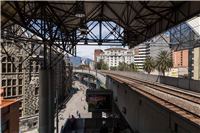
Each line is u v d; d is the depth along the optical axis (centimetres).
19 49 2303
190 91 1122
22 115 2358
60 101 3959
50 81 965
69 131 1206
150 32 1176
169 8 806
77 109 3384
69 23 1170
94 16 1291
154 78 1898
